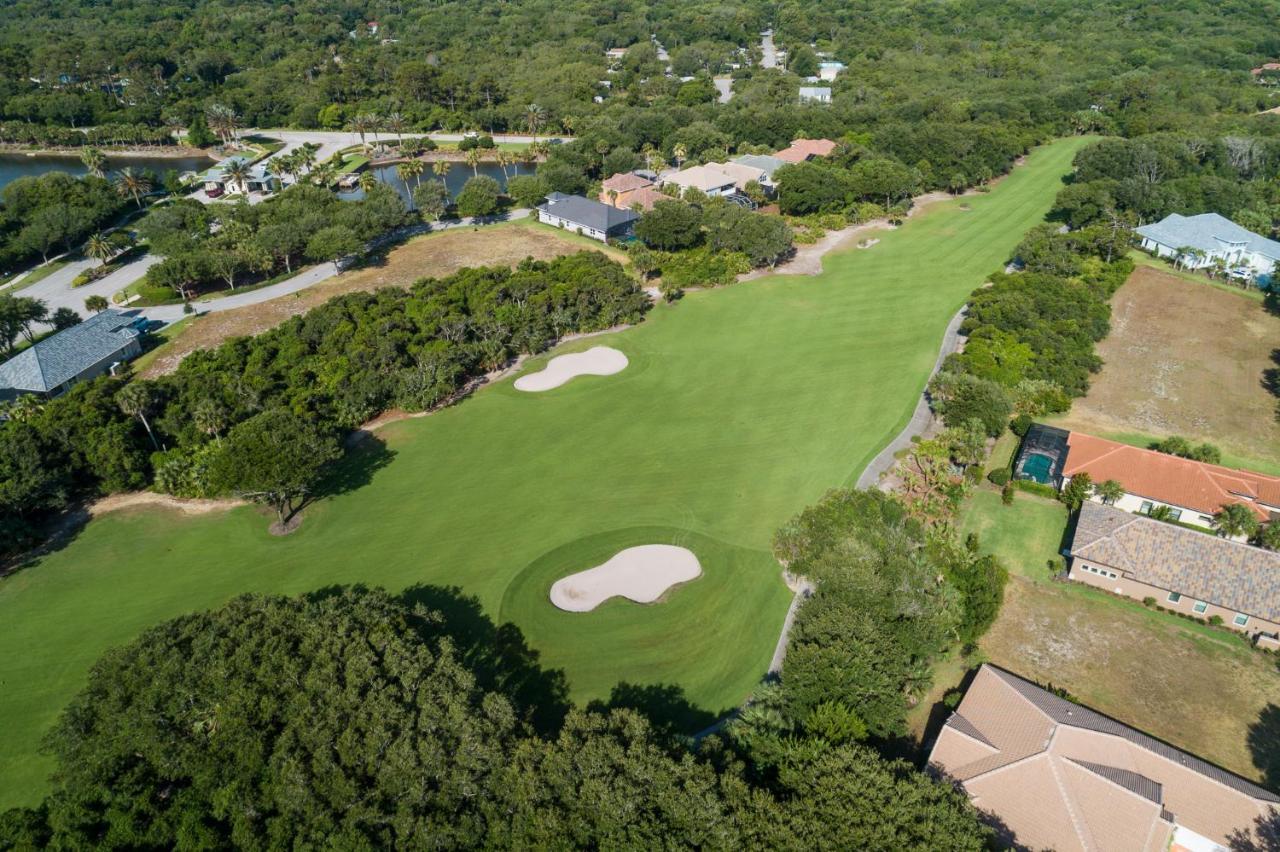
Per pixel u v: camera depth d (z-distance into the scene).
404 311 112.75
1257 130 187.25
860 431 90.44
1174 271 133.62
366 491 81.19
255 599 56.47
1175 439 84.62
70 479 79.00
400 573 69.75
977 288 128.88
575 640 62.56
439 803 42.75
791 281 134.25
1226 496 74.19
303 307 127.75
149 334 119.56
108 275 143.50
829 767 44.19
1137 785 46.81
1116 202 151.25
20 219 154.38
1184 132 182.25
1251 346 109.88
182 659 50.59
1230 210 151.62
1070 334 107.06
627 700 57.31
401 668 49.53
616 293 117.38
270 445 74.00
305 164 194.88
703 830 40.81
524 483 82.00
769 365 106.00
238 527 76.31
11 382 100.44
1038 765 47.81
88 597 67.94
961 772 48.84
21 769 52.88
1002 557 71.69
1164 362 106.94
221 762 45.12
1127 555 66.12
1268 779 51.62
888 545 63.31
